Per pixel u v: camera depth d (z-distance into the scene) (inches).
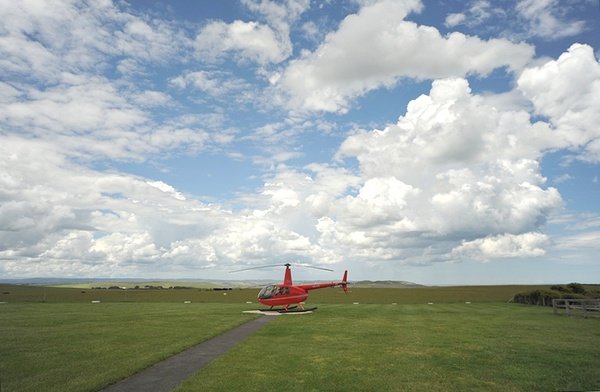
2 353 658.2
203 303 2162.9
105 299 2650.1
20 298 2642.7
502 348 728.3
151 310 1577.3
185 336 845.2
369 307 1852.9
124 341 780.6
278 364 587.8
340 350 703.1
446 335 888.3
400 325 1081.4
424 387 475.2
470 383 494.0
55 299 2581.2
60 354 649.0
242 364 586.9
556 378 518.9
